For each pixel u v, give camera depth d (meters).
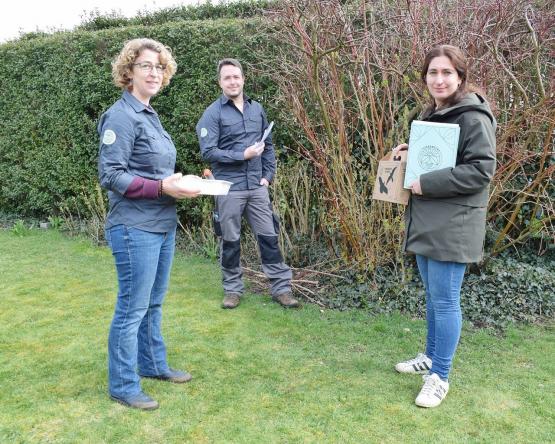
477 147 2.66
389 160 3.03
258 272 5.07
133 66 2.74
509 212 4.73
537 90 4.34
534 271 4.46
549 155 4.46
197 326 4.04
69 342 3.76
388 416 2.82
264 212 4.47
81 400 2.98
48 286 4.98
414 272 4.65
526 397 3.01
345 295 4.50
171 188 2.68
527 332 3.90
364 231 4.50
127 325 2.84
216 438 2.64
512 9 4.28
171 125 6.16
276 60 5.19
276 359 3.49
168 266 3.02
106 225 2.82
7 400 2.98
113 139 2.66
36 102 7.18
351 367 3.38
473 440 2.62
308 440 2.62
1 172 7.81
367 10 4.54
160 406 2.92
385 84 4.13
